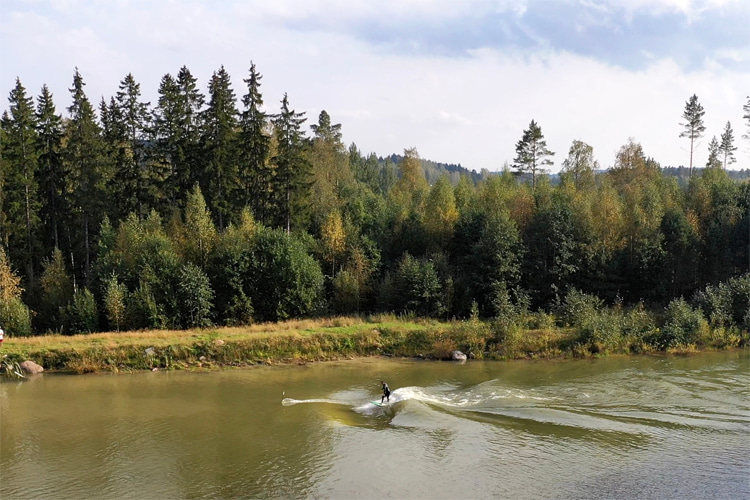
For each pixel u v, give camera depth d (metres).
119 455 21.95
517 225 60.25
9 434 24.44
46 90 59.50
